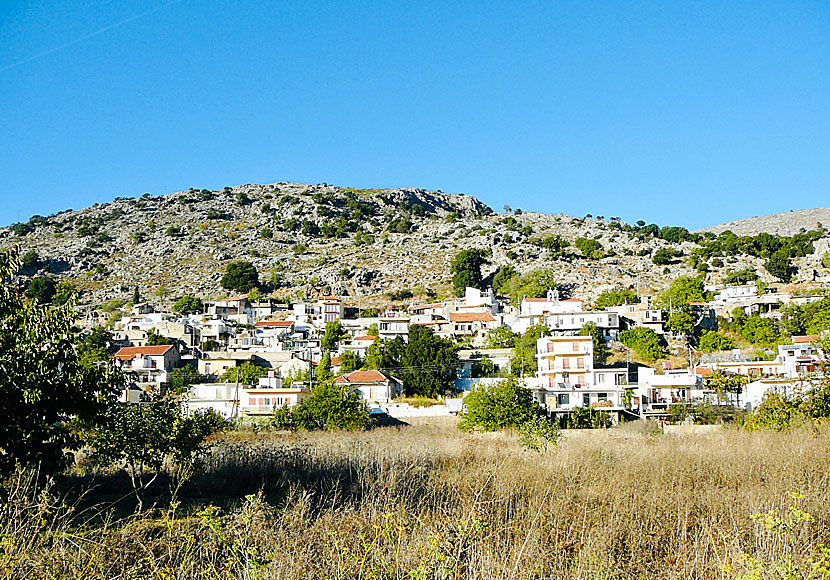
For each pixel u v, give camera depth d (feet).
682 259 647.15
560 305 440.04
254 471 118.21
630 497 89.71
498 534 69.15
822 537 67.97
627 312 431.43
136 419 109.60
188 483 112.98
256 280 638.94
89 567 54.85
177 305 553.64
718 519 78.79
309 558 59.36
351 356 344.69
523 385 281.74
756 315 418.51
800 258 625.41
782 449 123.75
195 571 58.18
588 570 60.23
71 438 93.56
